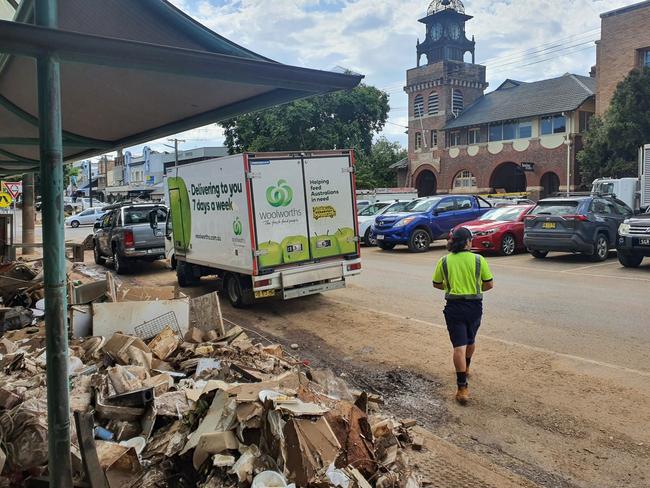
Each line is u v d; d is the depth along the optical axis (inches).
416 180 1982.0
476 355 274.5
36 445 145.2
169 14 150.8
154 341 252.5
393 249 762.2
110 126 253.1
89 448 129.0
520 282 466.6
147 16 152.6
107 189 2413.9
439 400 224.8
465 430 198.2
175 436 160.7
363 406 182.2
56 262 122.8
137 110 221.8
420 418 209.2
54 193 121.6
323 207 394.6
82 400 177.6
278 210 378.0
